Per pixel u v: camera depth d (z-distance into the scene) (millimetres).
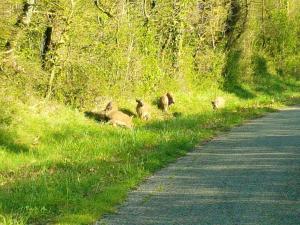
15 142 15703
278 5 45094
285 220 9281
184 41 30609
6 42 18703
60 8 19875
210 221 9266
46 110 18812
